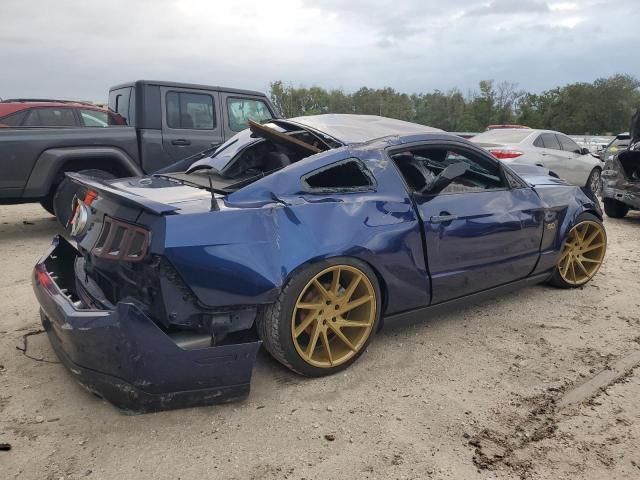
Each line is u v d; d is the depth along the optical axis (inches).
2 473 87.4
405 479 89.1
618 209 345.1
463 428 104.0
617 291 189.0
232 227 103.0
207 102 279.7
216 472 89.3
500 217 150.4
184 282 99.0
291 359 114.0
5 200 237.6
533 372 127.8
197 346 102.7
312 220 113.6
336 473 90.0
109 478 87.0
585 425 106.3
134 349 94.9
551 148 420.8
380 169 130.1
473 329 152.6
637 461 95.8
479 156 154.7
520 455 96.4
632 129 359.3
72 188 243.6
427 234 132.4
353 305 122.6
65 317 99.3
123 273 109.0
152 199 108.0
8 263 206.7
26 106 244.4
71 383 115.7
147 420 103.0
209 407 108.0
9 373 119.3
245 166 147.6
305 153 139.3
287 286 110.0
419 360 132.2
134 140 257.6
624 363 133.6
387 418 106.5
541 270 171.9
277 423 103.6
